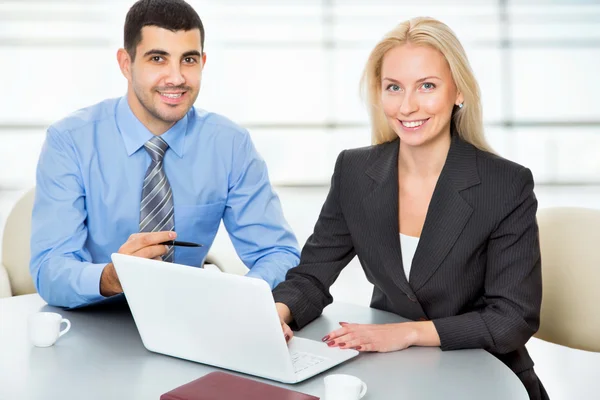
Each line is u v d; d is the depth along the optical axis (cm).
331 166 923
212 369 154
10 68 937
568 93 966
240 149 234
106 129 221
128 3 920
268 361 146
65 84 939
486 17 919
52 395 139
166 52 203
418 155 188
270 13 930
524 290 175
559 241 213
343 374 141
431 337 167
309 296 189
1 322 184
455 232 180
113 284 186
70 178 215
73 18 926
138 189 221
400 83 179
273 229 231
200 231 230
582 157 932
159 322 158
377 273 193
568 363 336
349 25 924
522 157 935
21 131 923
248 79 945
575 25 930
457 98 186
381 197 191
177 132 223
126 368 154
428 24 178
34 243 210
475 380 147
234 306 143
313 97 949
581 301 208
